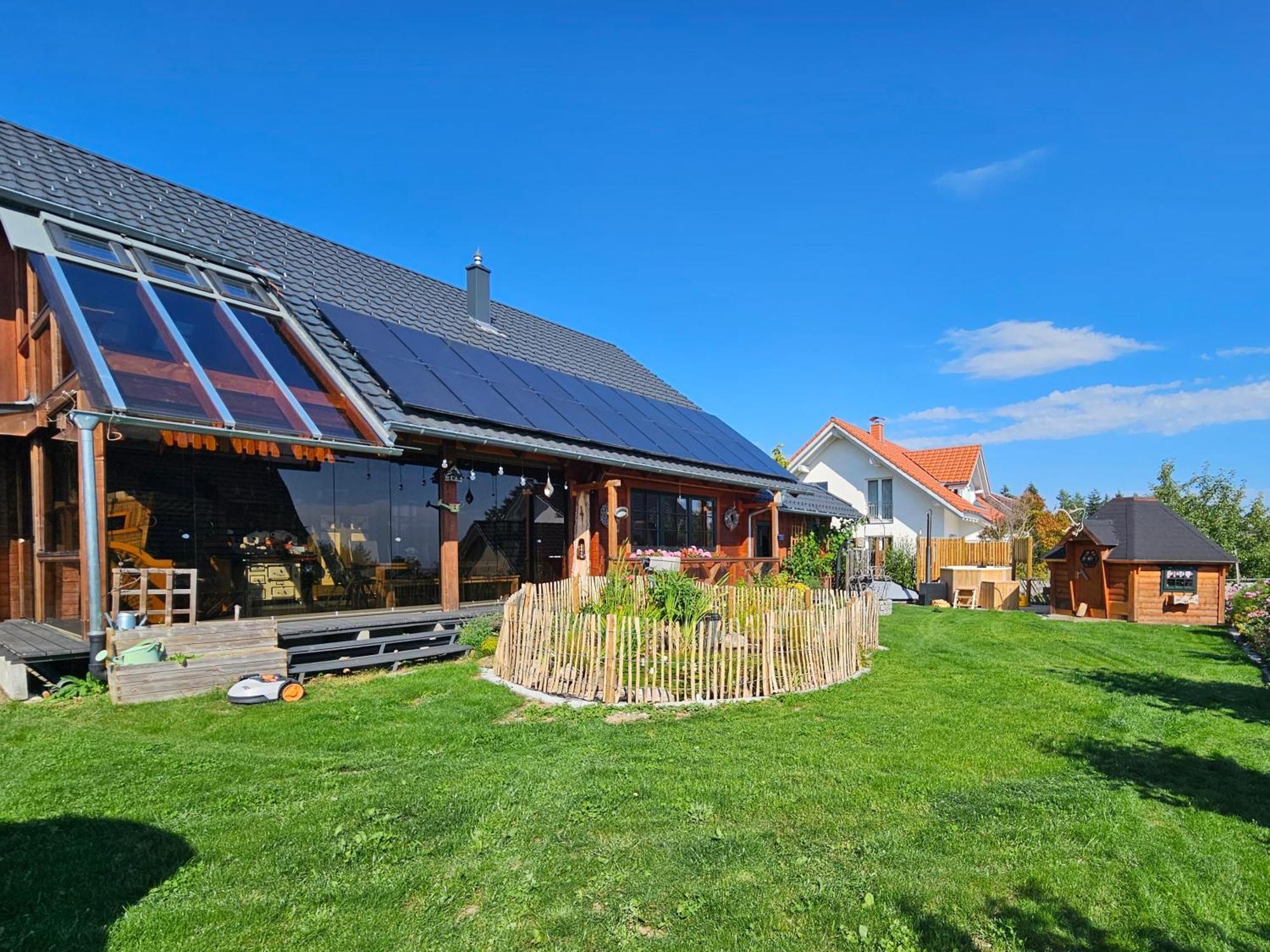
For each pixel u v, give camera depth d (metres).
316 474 10.10
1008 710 7.94
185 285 9.91
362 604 10.49
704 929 3.49
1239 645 13.51
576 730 6.75
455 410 10.45
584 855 4.21
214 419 7.73
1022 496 40.62
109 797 4.77
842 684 9.20
